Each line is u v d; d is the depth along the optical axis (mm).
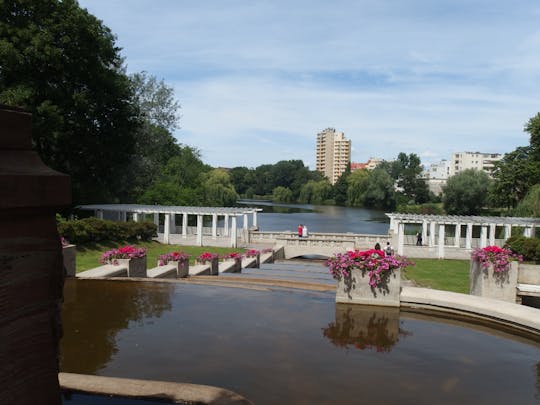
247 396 4828
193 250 29719
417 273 22172
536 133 39875
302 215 83062
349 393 4973
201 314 8180
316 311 8508
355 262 8945
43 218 2322
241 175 164375
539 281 11344
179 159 57688
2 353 2092
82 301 9062
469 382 5418
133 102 43688
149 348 6281
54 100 27953
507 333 7438
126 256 12734
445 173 169375
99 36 30203
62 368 5527
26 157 2320
